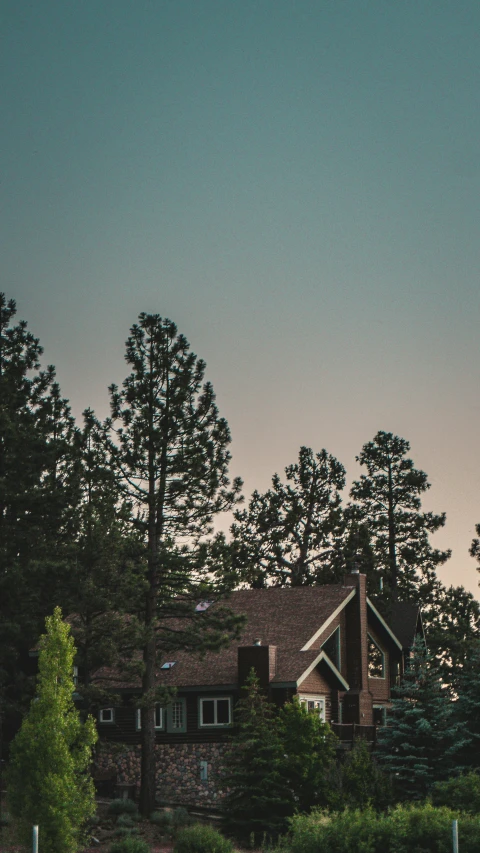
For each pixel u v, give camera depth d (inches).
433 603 3336.6
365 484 3496.6
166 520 1834.4
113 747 1769.2
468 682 1828.2
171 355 1839.3
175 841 1514.5
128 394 1829.5
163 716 1975.9
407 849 1152.2
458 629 3216.0
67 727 1349.7
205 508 1828.2
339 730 1879.9
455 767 1690.5
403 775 1692.9
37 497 1761.8
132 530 1809.8
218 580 1825.8
